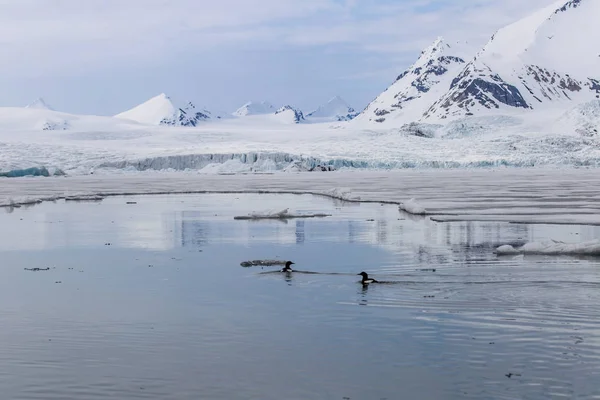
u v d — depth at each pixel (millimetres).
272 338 17516
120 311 20516
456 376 14719
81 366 15586
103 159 177375
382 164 184375
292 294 22500
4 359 16078
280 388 14273
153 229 42375
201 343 17188
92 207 61000
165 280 25406
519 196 67438
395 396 13781
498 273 25844
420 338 17281
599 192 73062
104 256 31531
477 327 18172
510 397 13633
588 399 13492
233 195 78750
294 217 49094
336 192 72812
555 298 21375
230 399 13781
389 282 24328
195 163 180625
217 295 22562
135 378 14867
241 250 33094
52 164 166625
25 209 59031
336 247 33656
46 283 25047
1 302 21875
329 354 16203
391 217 48312
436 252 31500
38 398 13828
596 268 26641
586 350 16234
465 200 62469
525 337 17250
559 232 38125
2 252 33031
